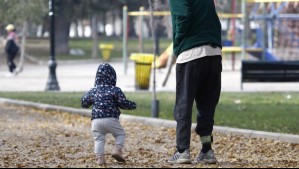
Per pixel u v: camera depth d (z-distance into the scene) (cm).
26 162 2177
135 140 2923
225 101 4591
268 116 3800
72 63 10800
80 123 3616
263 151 2569
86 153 2469
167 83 6569
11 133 3105
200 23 2059
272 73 5447
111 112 2122
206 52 2048
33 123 3562
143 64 5722
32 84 6525
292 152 2550
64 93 5250
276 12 9369
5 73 8269
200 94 2102
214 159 2069
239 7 12119
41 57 11244
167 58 7388
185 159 2042
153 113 3728
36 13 7725
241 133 3081
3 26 8700
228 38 11750
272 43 10044
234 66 9412
